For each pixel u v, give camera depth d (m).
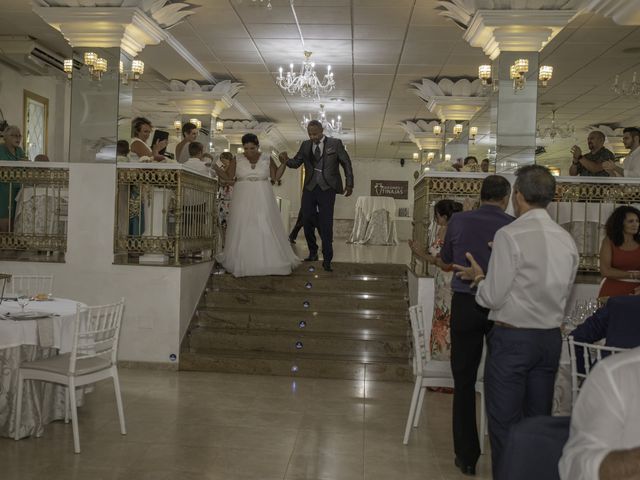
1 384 4.73
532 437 2.16
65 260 7.38
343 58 11.46
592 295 6.78
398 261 11.21
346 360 7.17
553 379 3.56
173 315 7.19
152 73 12.80
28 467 4.20
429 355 5.61
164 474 4.16
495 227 4.16
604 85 12.80
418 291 7.16
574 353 3.50
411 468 4.41
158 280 7.22
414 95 14.47
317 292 8.48
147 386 6.41
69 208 7.41
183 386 6.45
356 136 20.84
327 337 7.53
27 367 4.64
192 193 8.03
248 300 8.18
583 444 1.65
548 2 7.32
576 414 1.70
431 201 7.90
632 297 3.66
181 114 13.63
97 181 7.45
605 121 16.84
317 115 17.36
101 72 7.65
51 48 11.09
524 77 7.61
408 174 26.20
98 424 5.16
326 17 9.19
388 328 7.69
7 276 5.29
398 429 5.27
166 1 8.30
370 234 18.59
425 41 10.26
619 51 10.44
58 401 5.21
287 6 8.74
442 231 6.61
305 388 6.51
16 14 9.36
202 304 8.16
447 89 13.11
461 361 4.24
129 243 7.51
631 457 1.54
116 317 4.95
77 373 4.56
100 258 7.34
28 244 7.67
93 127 7.59
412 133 17.77
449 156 13.54
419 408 5.20
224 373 7.07
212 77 13.29
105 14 7.46
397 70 12.26
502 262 3.42
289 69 12.41
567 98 14.14
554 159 24.91
